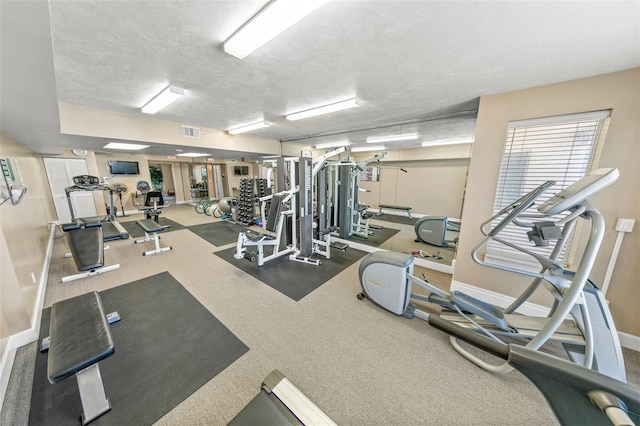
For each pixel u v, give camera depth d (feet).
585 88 6.00
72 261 11.60
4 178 6.68
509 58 5.20
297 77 6.43
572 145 6.36
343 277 10.19
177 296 8.52
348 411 4.49
